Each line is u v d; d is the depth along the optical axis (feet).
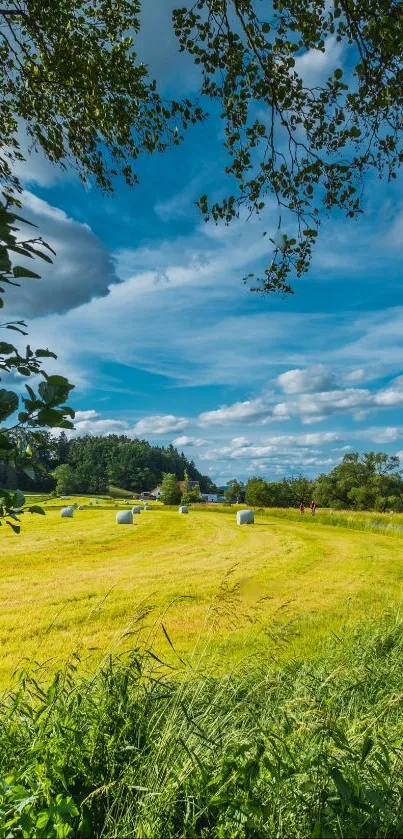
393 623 19.81
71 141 15.69
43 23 13.21
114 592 35.12
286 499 260.42
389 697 10.94
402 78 11.82
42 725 8.50
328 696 11.34
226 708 9.77
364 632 18.75
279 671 12.89
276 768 6.77
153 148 15.42
